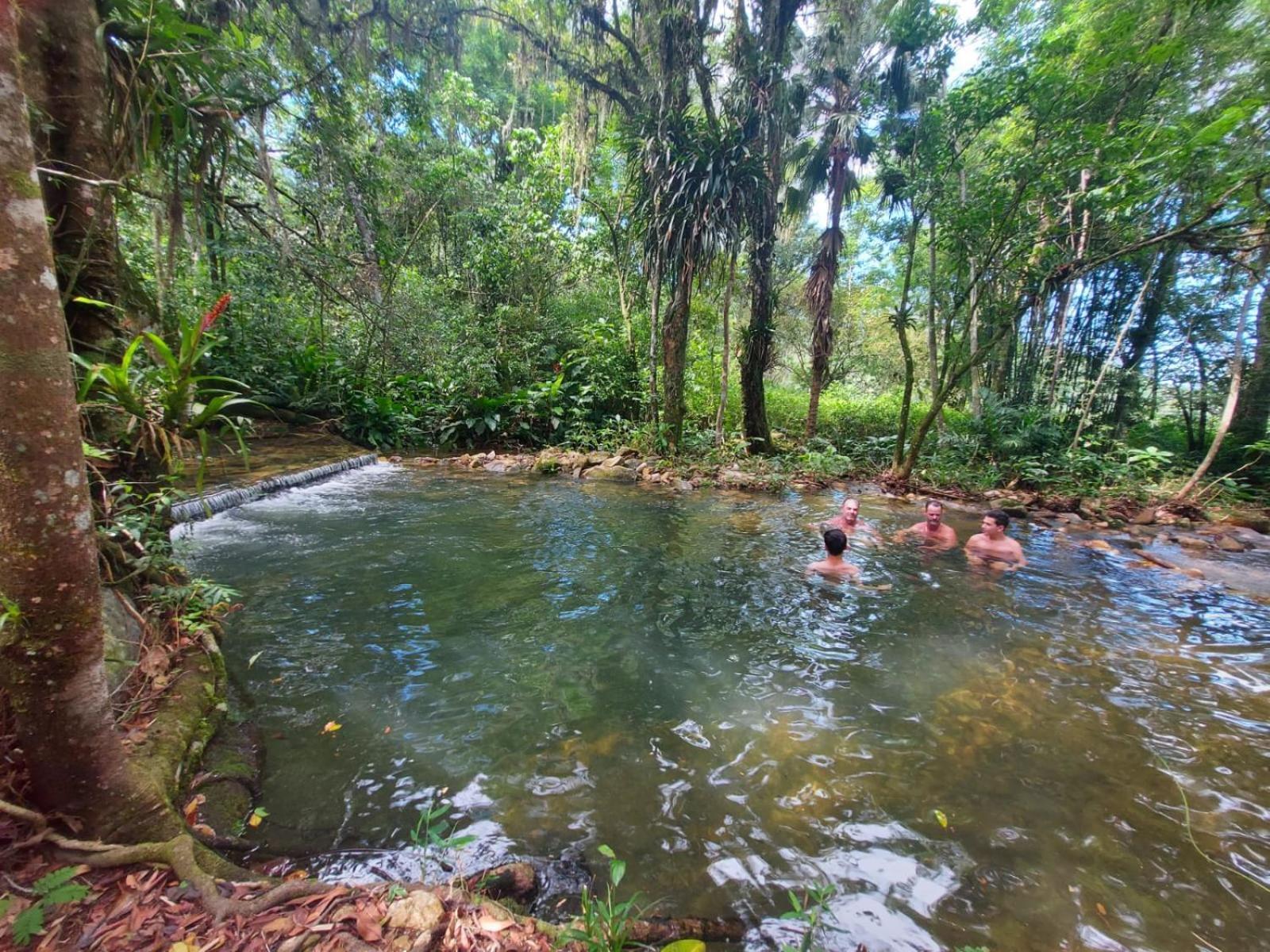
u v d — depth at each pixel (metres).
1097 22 6.97
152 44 3.30
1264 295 8.59
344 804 1.98
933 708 2.77
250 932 1.30
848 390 17.91
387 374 11.20
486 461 9.79
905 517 7.08
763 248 10.41
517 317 12.72
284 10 8.14
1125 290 10.09
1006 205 7.66
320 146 9.23
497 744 2.37
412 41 9.67
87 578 1.38
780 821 1.99
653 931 1.51
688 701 2.77
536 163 13.39
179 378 2.46
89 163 2.97
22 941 1.21
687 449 10.08
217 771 2.05
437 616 3.61
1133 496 8.06
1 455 1.22
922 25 9.25
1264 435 8.81
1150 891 1.74
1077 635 3.70
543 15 9.72
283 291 9.48
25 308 1.21
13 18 1.17
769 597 4.18
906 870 1.80
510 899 1.62
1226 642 3.63
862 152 10.78
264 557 4.52
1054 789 2.19
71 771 1.40
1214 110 6.64
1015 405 11.08
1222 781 2.26
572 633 3.47
